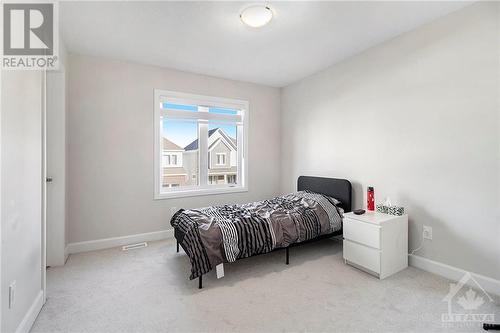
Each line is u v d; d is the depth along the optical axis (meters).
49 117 2.68
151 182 3.49
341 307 1.93
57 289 2.19
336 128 3.51
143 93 3.42
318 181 3.67
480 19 2.14
